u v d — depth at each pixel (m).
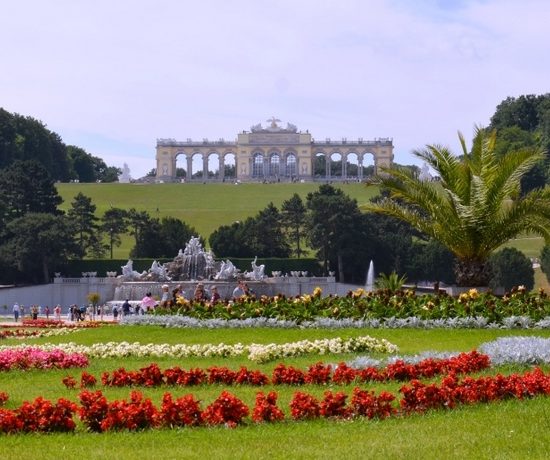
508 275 117.50
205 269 106.00
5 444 17.62
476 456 15.87
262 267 108.94
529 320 39.09
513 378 21.69
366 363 28.30
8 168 151.75
